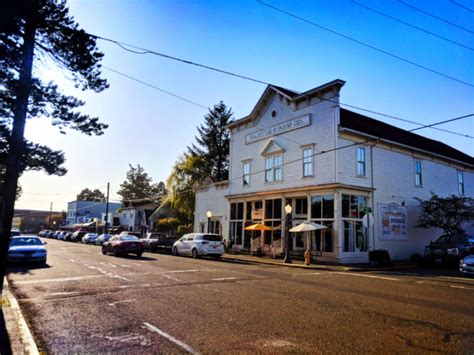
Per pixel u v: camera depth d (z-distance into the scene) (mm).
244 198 29109
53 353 5184
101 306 8148
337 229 21047
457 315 7539
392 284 12266
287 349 5324
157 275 13570
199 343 5594
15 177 9453
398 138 27031
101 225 70688
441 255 19766
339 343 5605
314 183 23016
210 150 54062
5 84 9492
